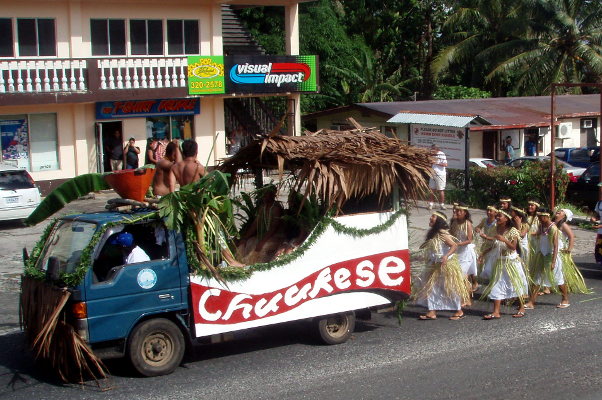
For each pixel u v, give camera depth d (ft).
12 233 54.19
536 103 93.97
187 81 75.61
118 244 24.62
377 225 28.94
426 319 32.78
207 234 25.81
